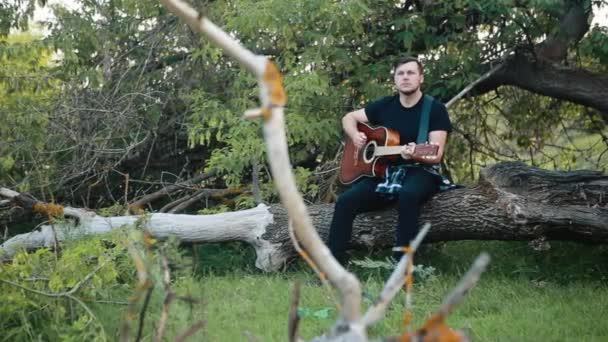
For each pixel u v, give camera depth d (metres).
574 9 8.30
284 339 5.06
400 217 6.39
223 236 7.21
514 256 7.17
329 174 8.19
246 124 7.76
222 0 8.54
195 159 9.12
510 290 6.13
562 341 5.07
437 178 6.64
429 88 8.45
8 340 4.93
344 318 2.41
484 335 5.11
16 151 8.15
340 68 8.43
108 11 8.65
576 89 8.44
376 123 6.77
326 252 2.31
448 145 9.48
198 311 4.88
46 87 8.31
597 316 5.48
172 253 4.16
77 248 5.18
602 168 9.80
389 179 6.56
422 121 6.55
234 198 8.26
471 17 8.58
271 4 7.82
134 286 5.24
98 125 8.52
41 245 7.04
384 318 5.36
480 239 6.75
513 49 8.49
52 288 4.94
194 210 8.77
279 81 2.21
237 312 5.66
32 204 7.39
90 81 8.28
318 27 8.26
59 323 4.87
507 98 9.58
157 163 9.08
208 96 8.53
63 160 8.49
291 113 7.90
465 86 8.51
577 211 6.41
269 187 7.91
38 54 8.13
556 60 8.53
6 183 8.39
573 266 6.80
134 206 7.98
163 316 3.46
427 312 5.50
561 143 10.52
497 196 6.50
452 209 6.61
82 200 8.86
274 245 7.12
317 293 5.97
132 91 8.62
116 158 8.67
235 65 8.70
